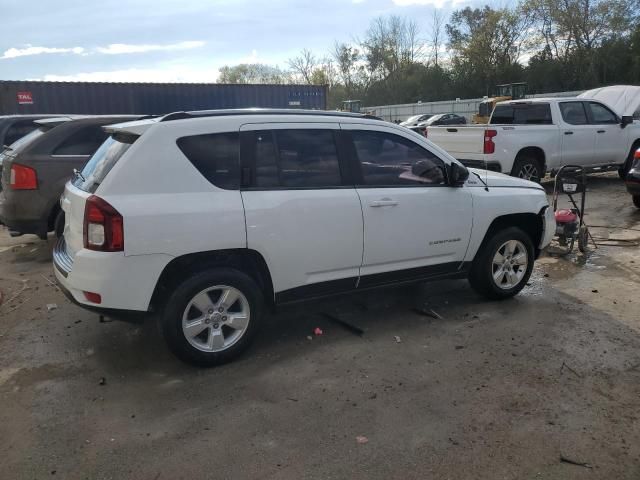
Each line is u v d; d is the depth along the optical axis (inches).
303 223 159.6
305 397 139.6
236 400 138.6
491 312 196.7
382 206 172.7
